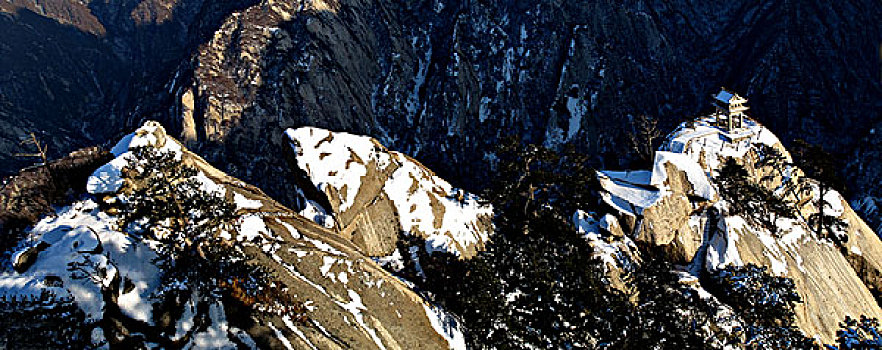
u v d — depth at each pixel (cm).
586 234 4200
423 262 3791
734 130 6738
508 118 11369
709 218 4597
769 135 6788
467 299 3072
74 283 2366
